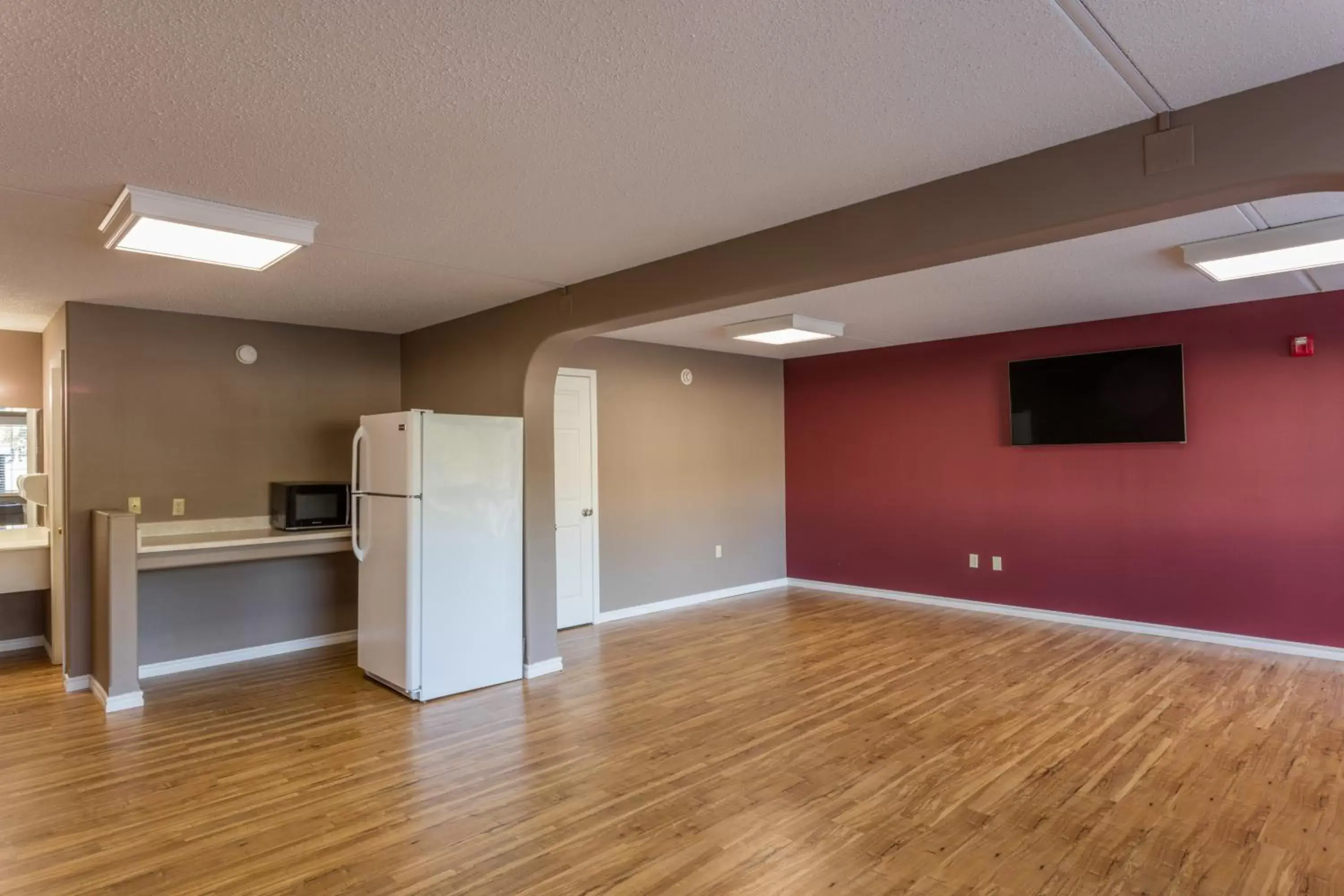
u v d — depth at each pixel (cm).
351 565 529
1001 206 243
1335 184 196
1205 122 204
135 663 392
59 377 456
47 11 150
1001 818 270
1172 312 525
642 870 237
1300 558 480
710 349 681
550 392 455
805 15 160
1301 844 250
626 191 265
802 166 245
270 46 167
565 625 568
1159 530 535
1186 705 385
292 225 288
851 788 294
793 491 754
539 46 170
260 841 255
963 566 635
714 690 419
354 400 532
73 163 231
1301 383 478
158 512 453
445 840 256
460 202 274
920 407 660
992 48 175
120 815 274
